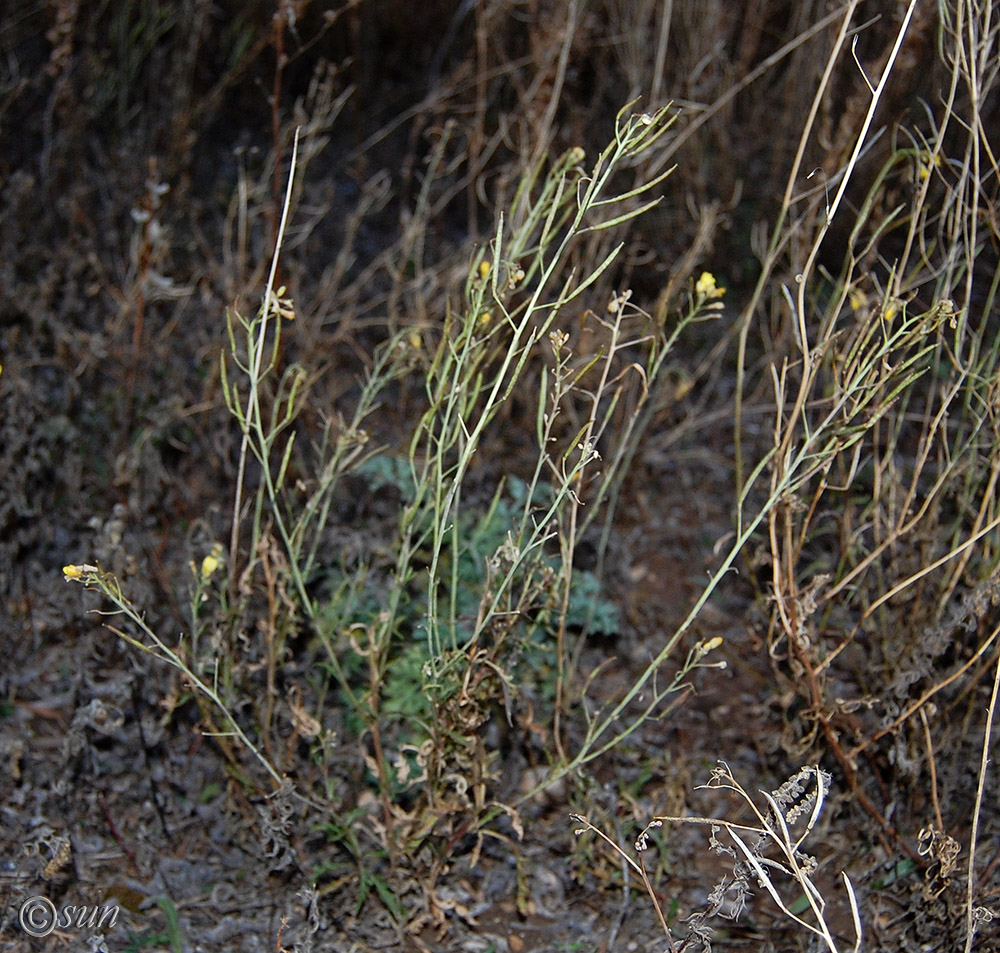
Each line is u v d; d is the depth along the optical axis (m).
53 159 3.62
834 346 2.20
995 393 2.05
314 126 2.76
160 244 2.78
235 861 2.12
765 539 2.39
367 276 3.09
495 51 4.01
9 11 4.00
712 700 2.54
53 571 2.65
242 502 2.75
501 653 2.09
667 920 2.05
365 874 2.03
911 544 2.26
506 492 2.85
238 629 2.11
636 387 2.99
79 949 1.91
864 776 2.28
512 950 2.00
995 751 2.28
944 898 1.96
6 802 2.14
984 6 2.23
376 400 3.25
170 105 3.94
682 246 3.62
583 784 2.11
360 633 2.23
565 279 3.01
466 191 4.13
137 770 2.23
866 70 3.20
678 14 3.74
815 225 2.93
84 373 3.01
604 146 3.68
